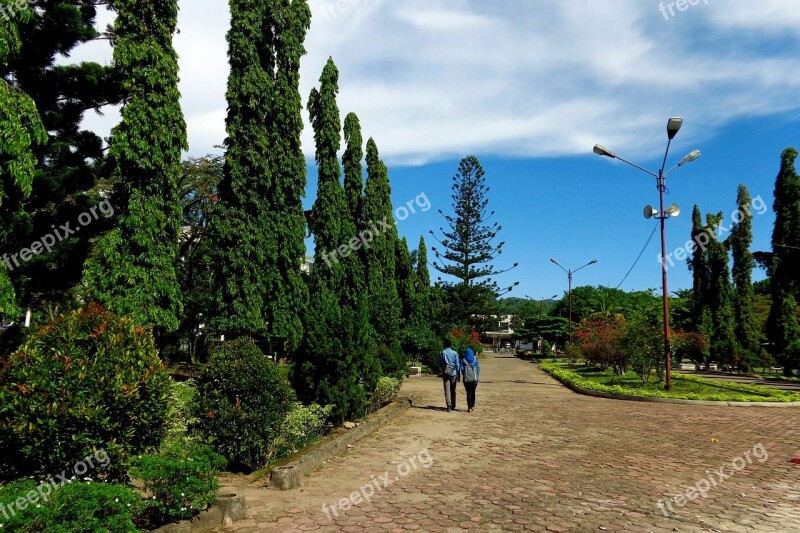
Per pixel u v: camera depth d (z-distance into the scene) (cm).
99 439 482
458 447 866
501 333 8781
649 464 761
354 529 485
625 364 2347
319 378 998
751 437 988
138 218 1056
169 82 1115
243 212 1384
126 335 532
